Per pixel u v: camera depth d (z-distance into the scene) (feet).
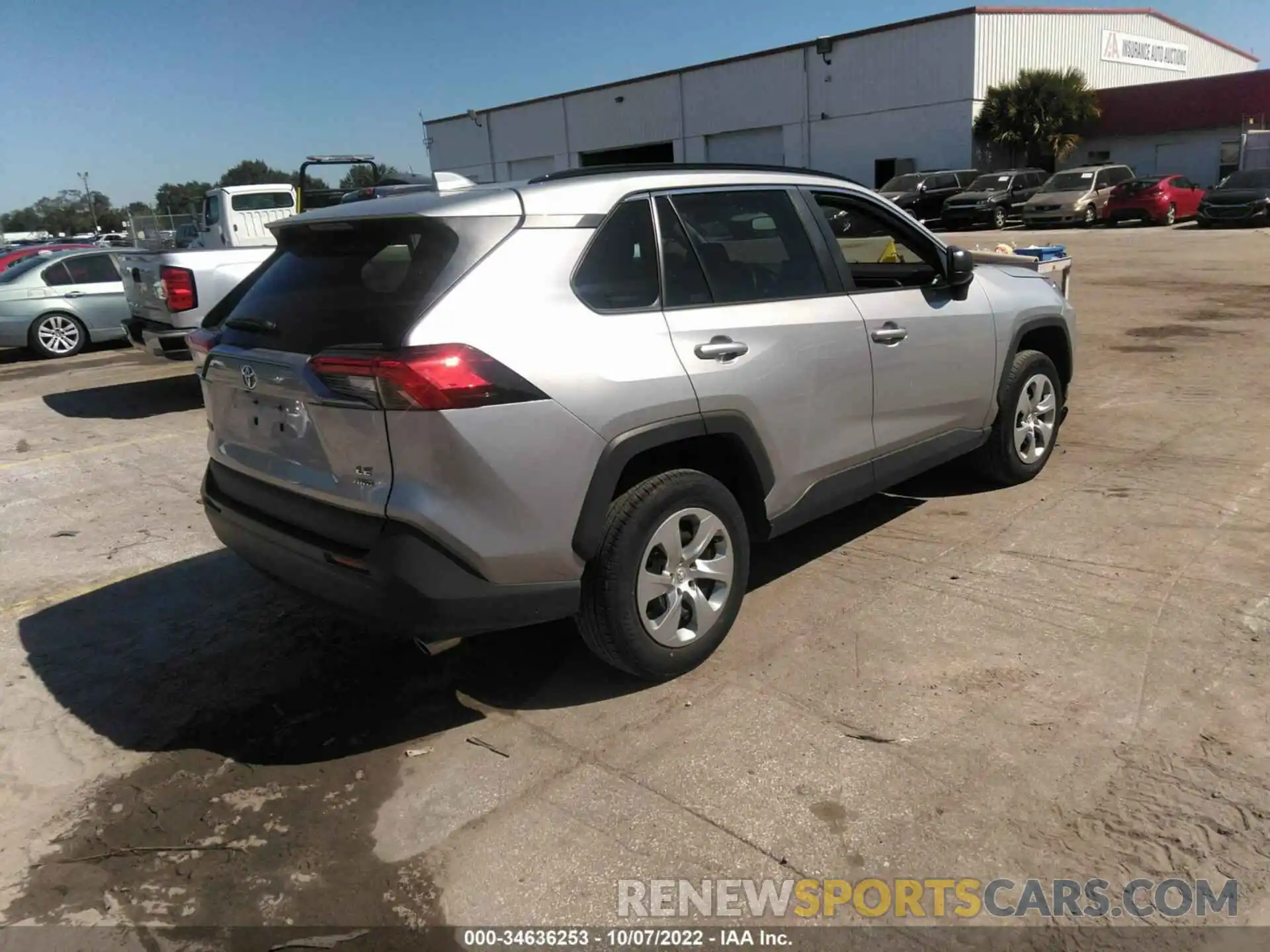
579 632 11.40
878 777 9.33
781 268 12.33
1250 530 14.62
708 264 11.40
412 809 9.33
